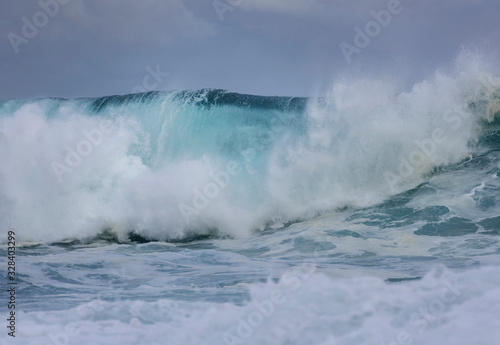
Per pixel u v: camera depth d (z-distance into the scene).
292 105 69.12
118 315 24.91
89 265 41.72
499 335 17.20
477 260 40.09
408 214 55.88
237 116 70.19
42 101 75.31
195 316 24.39
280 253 48.06
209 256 46.06
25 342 22.12
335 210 61.00
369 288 23.61
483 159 64.88
